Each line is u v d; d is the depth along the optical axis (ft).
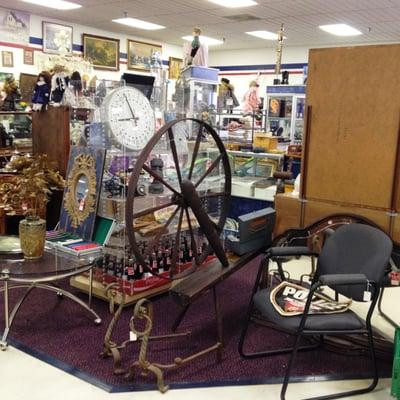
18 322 10.03
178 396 7.61
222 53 39.34
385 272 8.25
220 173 12.48
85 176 10.56
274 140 16.49
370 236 8.18
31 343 9.17
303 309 7.80
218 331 8.63
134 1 23.12
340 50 9.60
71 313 10.53
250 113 18.25
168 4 23.49
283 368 8.54
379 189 9.57
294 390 7.86
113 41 31.96
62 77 13.10
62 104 12.69
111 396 7.55
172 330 9.80
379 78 9.24
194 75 12.68
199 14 25.49
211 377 8.16
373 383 7.89
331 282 7.16
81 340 9.34
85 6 24.57
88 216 10.34
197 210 8.79
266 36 31.63
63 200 11.07
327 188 10.23
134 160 10.37
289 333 9.75
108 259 10.90
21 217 13.83
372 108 9.41
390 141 9.30
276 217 11.02
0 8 24.98
